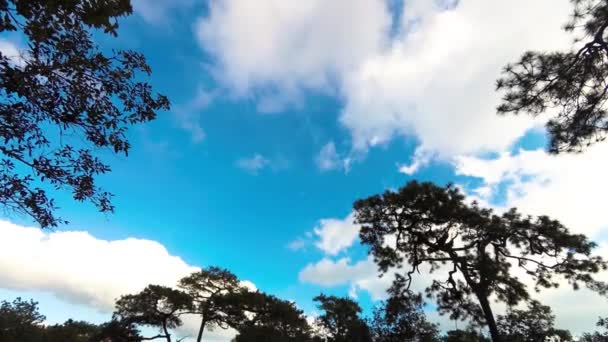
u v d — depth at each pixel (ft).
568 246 67.67
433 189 72.43
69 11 17.35
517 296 69.21
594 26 27.71
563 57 29.53
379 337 95.30
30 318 106.63
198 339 123.44
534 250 70.49
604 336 83.51
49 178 18.95
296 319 115.75
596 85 29.94
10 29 16.63
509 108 32.14
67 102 18.43
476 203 74.79
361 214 79.05
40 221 19.10
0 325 99.30
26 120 17.80
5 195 18.01
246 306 118.42
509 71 31.32
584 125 30.89
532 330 83.92
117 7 17.94
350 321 107.96
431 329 92.32
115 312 119.34
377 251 81.05
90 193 20.03
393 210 76.64
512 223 71.31
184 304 120.78
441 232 76.13
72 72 18.24
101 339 117.19
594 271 66.64
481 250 72.28
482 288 69.97
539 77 30.40
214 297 122.01
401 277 80.23
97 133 19.48
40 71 17.51
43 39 16.97
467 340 86.07
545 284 71.36
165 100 21.31
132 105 20.35
